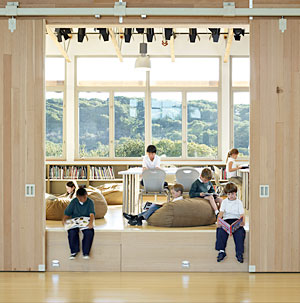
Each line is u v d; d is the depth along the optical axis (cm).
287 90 610
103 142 1262
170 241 624
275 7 606
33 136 612
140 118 1259
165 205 688
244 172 904
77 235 619
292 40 610
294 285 553
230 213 622
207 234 624
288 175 609
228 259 621
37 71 612
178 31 1235
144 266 624
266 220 608
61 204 764
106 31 969
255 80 609
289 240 608
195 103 1255
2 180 612
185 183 855
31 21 612
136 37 1244
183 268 623
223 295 516
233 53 1236
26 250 612
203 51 1240
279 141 608
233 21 614
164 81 1256
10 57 612
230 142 1249
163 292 526
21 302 490
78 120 1259
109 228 666
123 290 534
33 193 612
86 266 623
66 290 532
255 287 545
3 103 612
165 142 1259
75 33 1112
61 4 610
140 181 880
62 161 1245
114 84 1259
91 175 1214
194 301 495
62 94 1252
